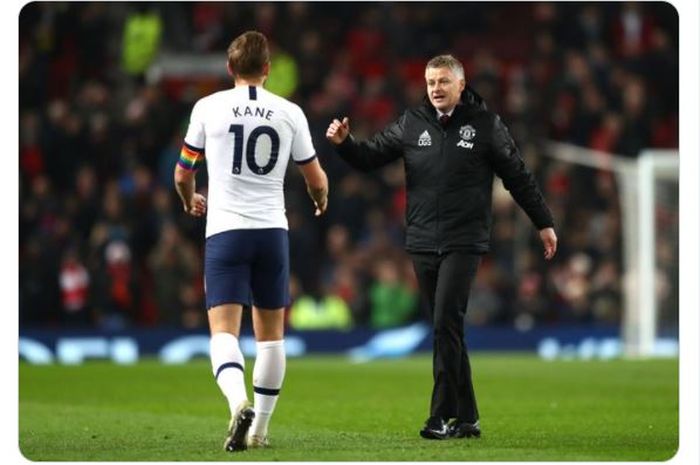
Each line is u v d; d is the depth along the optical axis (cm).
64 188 8206
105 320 7356
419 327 7419
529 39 9825
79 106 8388
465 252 3212
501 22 9825
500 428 3609
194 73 8988
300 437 3366
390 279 7519
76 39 9019
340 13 9581
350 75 9106
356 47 9444
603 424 3738
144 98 8488
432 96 3212
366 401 4531
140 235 7688
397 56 9488
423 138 3250
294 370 5978
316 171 3094
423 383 5294
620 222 8262
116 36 9125
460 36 9744
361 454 2952
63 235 7462
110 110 8719
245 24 9088
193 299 7338
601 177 8425
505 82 9594
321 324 7581
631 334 7506
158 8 9194
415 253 3266
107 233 7469
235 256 2997
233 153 3000
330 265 7981
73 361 6894
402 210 8225
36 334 6931
